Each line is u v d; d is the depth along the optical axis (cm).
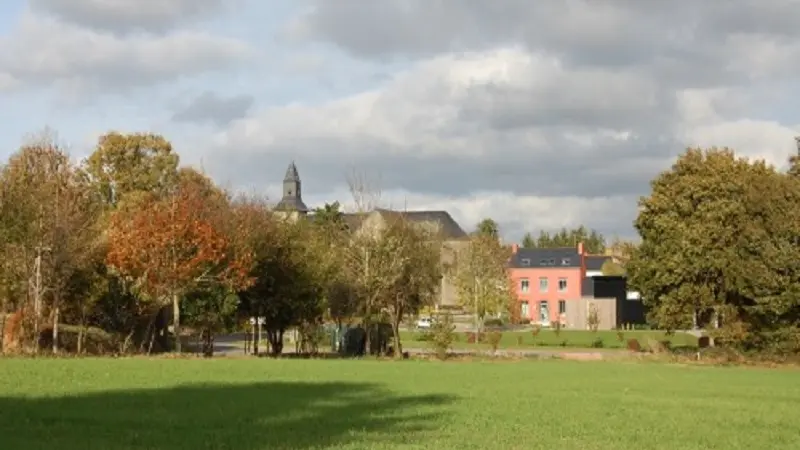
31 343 4438
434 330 5269
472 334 7625
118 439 1584
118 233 4706
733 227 5144
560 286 12369
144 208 5094
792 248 4722
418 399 2522
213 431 1728
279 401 2353
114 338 4959
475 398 2594
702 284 5275
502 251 9306
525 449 1611
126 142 7744
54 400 2195
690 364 4850
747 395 2945
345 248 5603
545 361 4912
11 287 4475
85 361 3772
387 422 1955
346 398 2502
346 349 5700
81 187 5053
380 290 5528
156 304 4816
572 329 9875
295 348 6194
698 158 5600
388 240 5603
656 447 1711
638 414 2277
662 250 5425
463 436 1759
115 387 2614
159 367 3538
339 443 1602
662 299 5419
